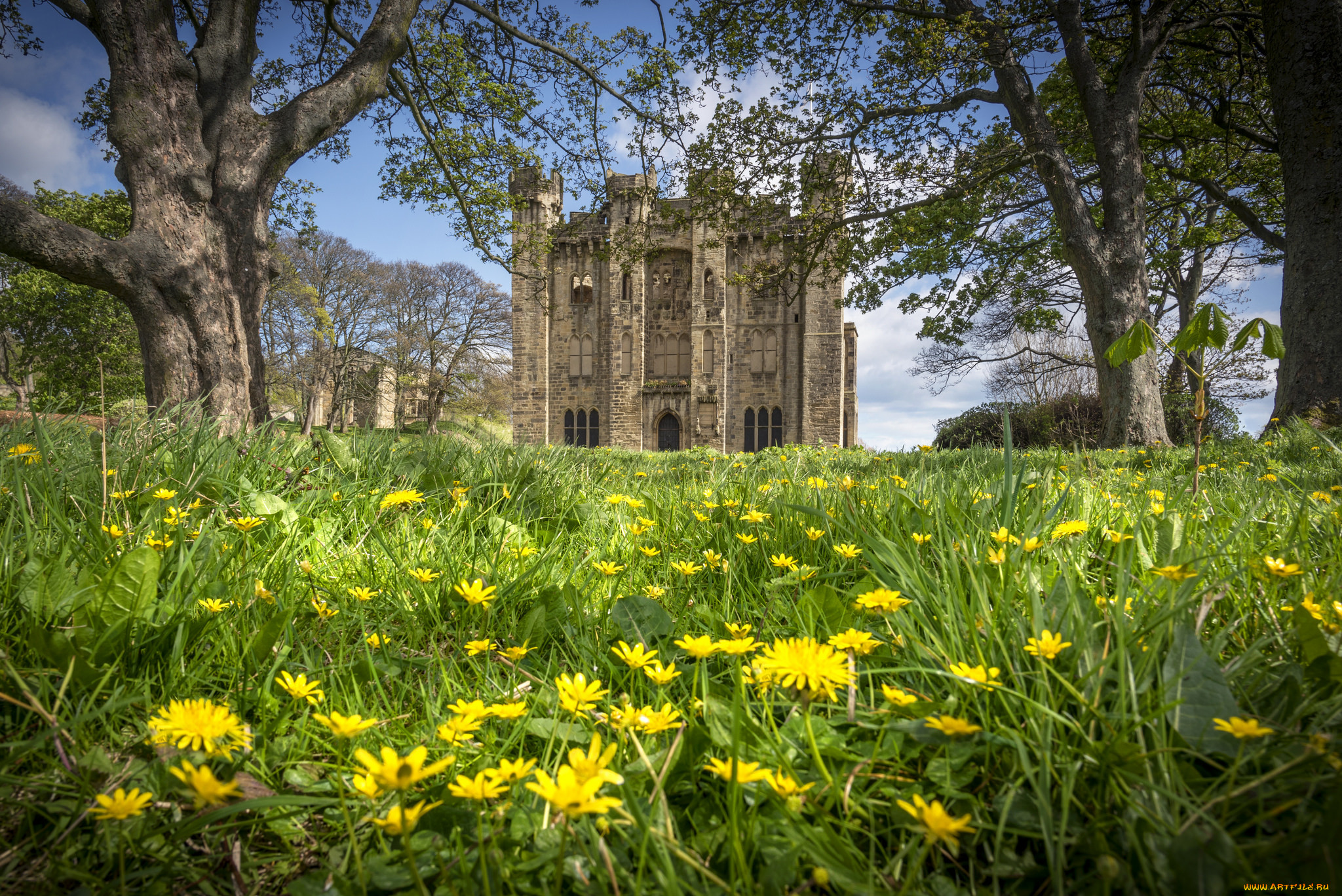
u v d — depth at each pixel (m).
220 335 8.02
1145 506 2.52
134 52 7.77
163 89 7.91
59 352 25.94
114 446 2.93
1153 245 21.81
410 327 42.00
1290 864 0.73
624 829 0.92
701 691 1.30
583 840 0.89
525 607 2.01
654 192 15.31
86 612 1.44
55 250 7.03
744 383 42.94
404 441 5.09
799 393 42.25
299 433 4.57
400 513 2.79
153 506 2.24
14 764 1.08
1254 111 18.27
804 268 18.64
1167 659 1.12
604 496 3.96
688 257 44.06
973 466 5.02
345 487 3.14
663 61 13.71
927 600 1.52
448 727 1.01
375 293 40.44
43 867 0.92
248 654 1.46
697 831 0.95
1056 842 0.88
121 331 27.14
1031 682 1.19
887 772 1.04
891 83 15.41
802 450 10.32
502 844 0.90
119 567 1.46
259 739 1.20
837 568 2.23
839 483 3.53
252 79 9.23
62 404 3.66
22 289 25.42
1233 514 2.51
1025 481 3.07
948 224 16.31
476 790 0.78
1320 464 5.06
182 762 0.98
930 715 1.04
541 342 43.94
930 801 0.97
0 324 25.61
